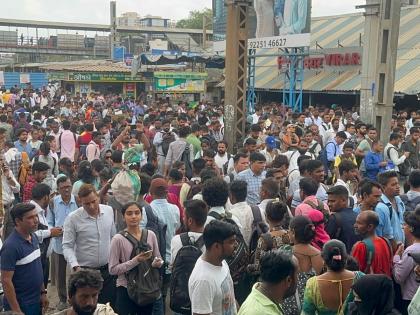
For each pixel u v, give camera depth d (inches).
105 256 253.6
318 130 565.9
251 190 336.2
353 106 1202.0
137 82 1525.6
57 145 521.0
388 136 550.0
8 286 209.2
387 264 219.8
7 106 888.9
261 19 895.1
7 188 354.6
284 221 230.8
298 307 190.7
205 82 1363.2
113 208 275.4
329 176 458.9
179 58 1195.9
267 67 1398.9
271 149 464.4
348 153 439.5
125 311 231.3
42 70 2044.8
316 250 201.2
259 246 217.0
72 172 394.6
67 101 1071.6
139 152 436.1
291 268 149.6
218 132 629.9
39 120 714.8
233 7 595.5
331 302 179.5
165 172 474.3
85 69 1498.5
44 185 279.6
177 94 1333.7
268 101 1390.3
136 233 230.4
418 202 285.3
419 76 994.7
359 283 159.0
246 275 220.7
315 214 232.2
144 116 855.1
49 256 321.7
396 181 271.3
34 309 217.9
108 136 554.6
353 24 1344.7
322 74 1223.5
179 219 272.2
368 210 241.1
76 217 250.4
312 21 1488.7
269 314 143.9
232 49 601.0
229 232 171.8
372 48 813.2
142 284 223.9
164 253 261.0
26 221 212.5
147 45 2239.2
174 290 202.1
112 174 355.3
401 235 259.8
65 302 309.9
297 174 344.2
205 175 328.2
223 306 174.2
